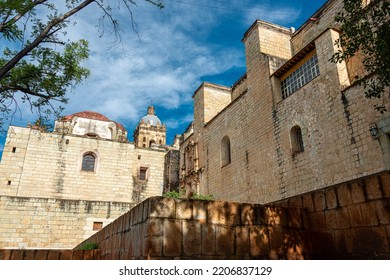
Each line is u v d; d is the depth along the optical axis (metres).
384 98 12.54
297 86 18.08
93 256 9.47
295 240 6.33
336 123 14.69
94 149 35.62
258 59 22.05
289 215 6.49
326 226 6.32
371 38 8.52
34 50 11.78
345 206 6.05
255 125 21.23
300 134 17.55
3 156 31.66
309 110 16.53
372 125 12.78
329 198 6.38
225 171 24.42
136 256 5.52
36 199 24.34
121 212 26.39
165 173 38.97
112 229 8.23
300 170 16.52
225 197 23.83
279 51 22.81
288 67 18.97
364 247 5.58
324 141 15.22
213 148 27.12
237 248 5.64
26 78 11.87
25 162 32.22
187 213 5.42
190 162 31.30
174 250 5.08
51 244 23.78
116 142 36.91
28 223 23.67
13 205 23.67
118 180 35.53
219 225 5.64
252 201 20.30
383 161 12.19
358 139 13.45
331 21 20.00
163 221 5.16
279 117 18.83
